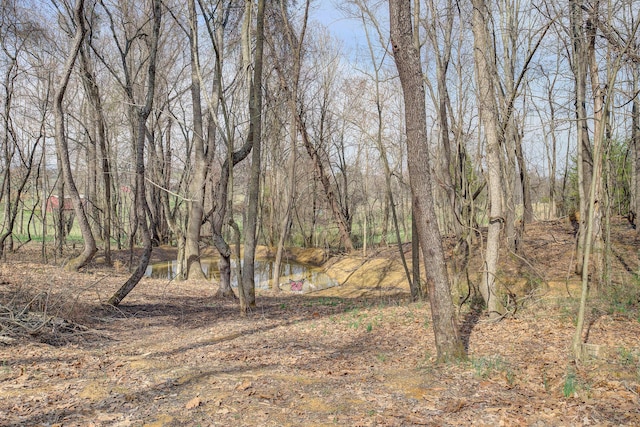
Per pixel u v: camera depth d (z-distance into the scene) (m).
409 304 13.27
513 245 18.84
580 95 13.92
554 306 11.40
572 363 7.09
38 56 20.88
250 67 14.10
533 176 35.66
